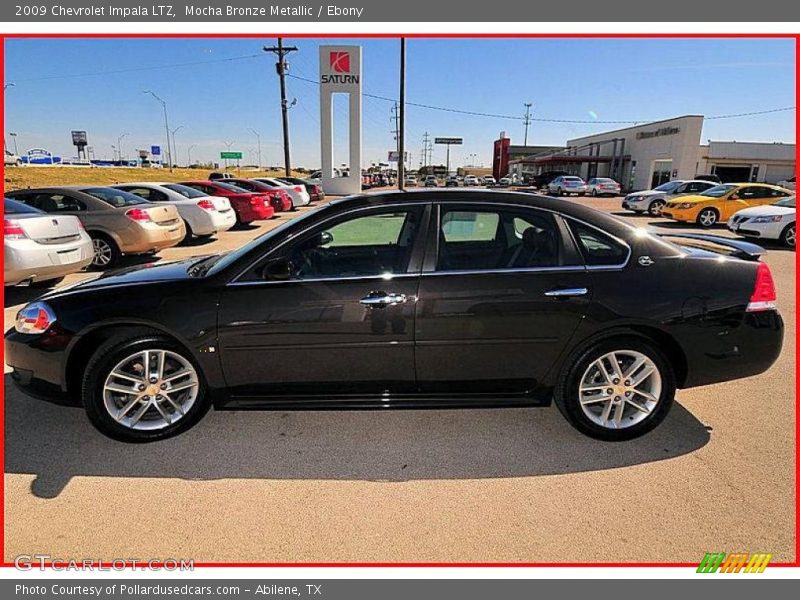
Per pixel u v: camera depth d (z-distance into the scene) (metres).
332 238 3.33
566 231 2.96
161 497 2.53
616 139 44.25
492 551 2.19
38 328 2.91
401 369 2.96
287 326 2.86
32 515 2.40
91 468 2.75
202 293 2.88
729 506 2.45
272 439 3.05
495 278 2.87
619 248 2.96
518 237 3.05
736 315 2.91
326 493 2.56
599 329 2.87
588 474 2.70
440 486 2.61
